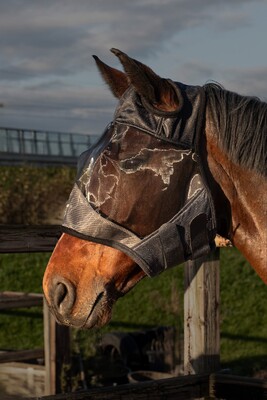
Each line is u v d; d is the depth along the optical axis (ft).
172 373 21.35
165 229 6.00
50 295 6.14
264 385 8.91
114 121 6.29
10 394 17.43
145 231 6.04
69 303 6.04
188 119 6.16
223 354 27.09
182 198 6.08
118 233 6.03
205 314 9.81
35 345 26.23
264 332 29.04
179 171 6.07
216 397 9.40
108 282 6.06
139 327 28.04
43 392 17.13
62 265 6.12
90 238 6.05
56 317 6.16
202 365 9.77
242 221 6.35
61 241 6.24
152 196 6.03
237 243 6.45
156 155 6.06
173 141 6.07
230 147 6.22
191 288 9.95
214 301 9.89
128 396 8.36
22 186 42.06
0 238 8.79
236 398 9.23
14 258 32.60
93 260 6.09
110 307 6.08
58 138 126.93
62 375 16.96
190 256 6.12
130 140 6.11
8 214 40.86
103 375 21.13
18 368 17.47
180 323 28.32
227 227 6.43
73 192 6.25
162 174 6.05
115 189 6.06
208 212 6.09
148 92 6.10
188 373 9.93
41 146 121.39
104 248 6.08
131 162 6.05
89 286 6.05
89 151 6.41
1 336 26.63
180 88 6.32
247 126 6.21
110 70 6.70
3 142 112.16
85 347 22.07
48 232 9.27
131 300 30.01
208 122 6.26
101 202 6.07
